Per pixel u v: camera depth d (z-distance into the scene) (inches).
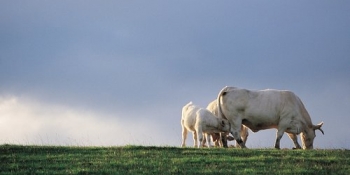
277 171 822.5
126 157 917.8
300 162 887.1
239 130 1102.4
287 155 936.9
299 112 1102.4
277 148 1089.4
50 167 846.5
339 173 815.1
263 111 1090.1
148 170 823.7
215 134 1209.4
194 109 1173.7
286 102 1095.6
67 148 997.8
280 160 901.2
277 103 1092.5
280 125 1094.4
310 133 1117.1
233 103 1101.7
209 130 1146.7
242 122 1110.4
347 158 909.8
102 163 870.4
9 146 995.9
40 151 970.7
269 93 1100.5
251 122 1103.0
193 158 904.9
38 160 896.3
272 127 1114.7
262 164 868.0
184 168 840.3
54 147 1002.7
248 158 908.6
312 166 855.7
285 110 1091.9
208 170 824.3
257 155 942.4
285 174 807.7
